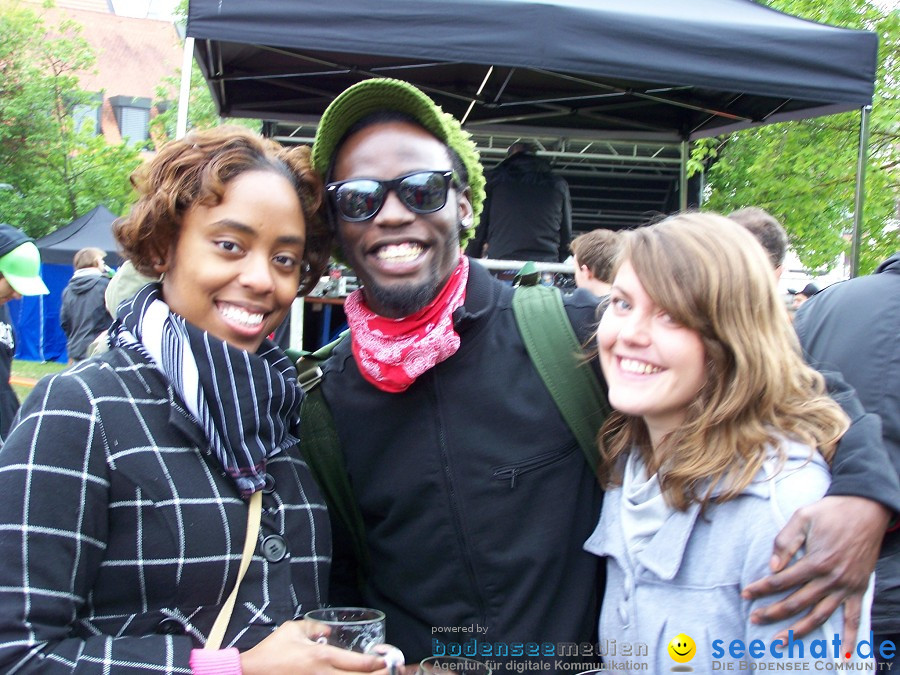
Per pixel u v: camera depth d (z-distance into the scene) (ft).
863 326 6.82
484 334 5.90
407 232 5.52
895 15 23.81
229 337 4.96
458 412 5.76
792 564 4.53
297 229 5.07
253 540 4.71
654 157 25.18
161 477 4.49
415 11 12.66
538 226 17.88
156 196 4.79
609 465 5.64
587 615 5.74
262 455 4.81
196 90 63.36
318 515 5.26
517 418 5.72
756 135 27.99
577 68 13.09
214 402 4.68
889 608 6.19
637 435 5.49
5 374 13.07
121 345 4.83
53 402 4.37
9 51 63.41
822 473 4.80
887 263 7.16
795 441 4.85
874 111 24.59
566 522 5.67
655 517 5.10
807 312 7.59
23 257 12.84
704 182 28.37
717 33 13.30
